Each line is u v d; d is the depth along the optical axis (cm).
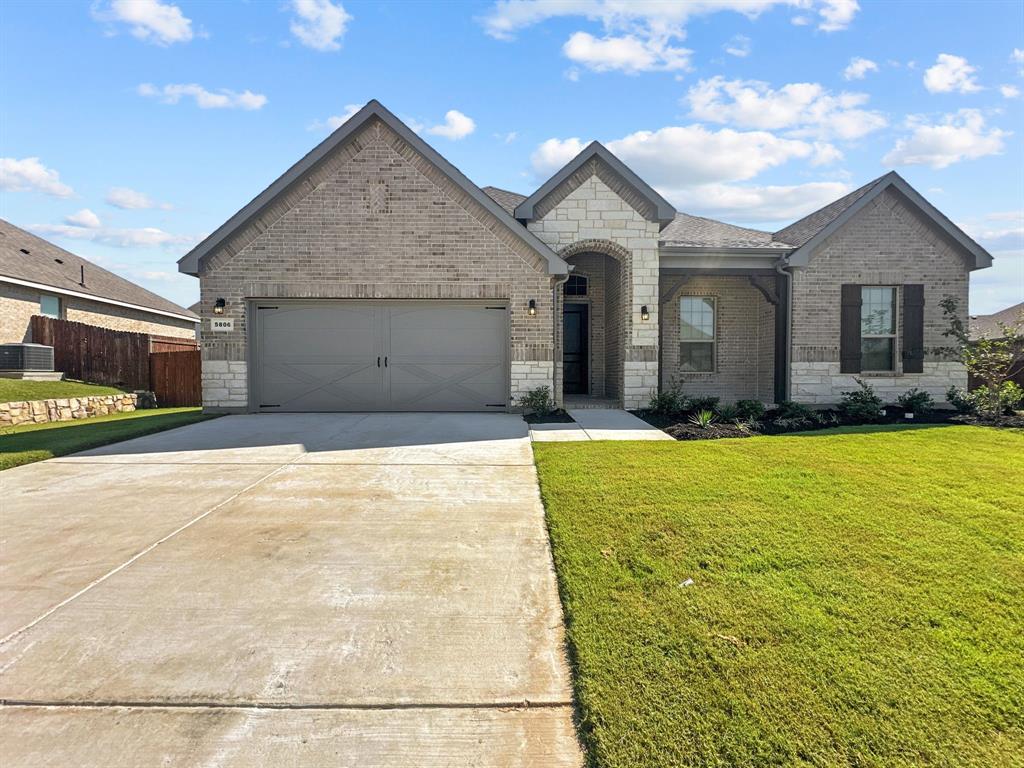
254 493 558
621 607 313
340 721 231
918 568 362
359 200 1143
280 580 358
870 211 1251
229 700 243
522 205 1216
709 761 204
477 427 980
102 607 323
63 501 529
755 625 293
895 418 1096
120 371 1622
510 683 255
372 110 1124
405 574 368
